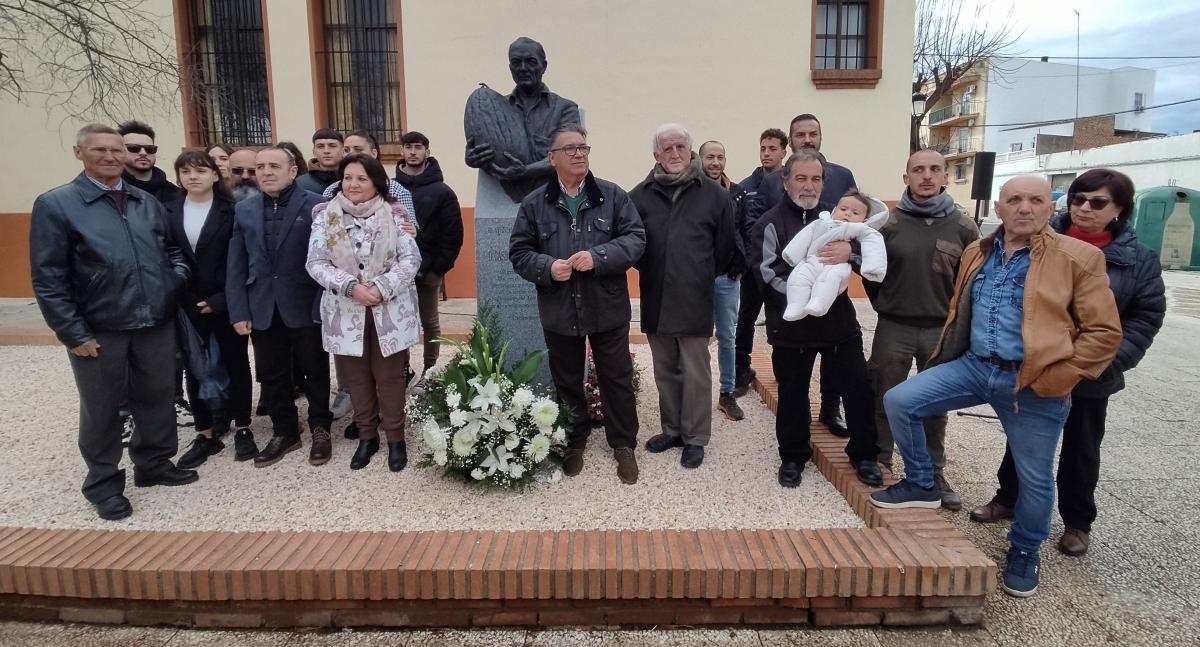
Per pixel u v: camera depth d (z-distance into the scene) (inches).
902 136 339.6
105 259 112.4
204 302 136.7
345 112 348.8
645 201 132.5
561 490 125.1
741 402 181.6
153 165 153.9
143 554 99.0
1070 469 110.7
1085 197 101.4
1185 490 136.3
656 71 336.2
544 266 119.6
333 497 123.6
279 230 132.9
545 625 96.5
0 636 95.3
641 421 163.5
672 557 95.8
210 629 97.1
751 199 168.9
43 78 336.8
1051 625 94.8
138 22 330.6
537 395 154.8
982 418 183.2
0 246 353.4
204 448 142.8
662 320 131.7
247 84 346.6
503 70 333.7
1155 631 92.8
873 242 113.7
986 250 101.8
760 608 96.1
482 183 158.1
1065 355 89.2
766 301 126.0
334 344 129.2
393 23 342.6
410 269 131.1
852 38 343.0
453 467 125.7
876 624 96.0
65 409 178.4
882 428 130.6
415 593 94.0
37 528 109.9
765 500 121.3
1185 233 610.2
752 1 331.6
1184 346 281.0
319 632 96.1
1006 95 1486.2
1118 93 1573.6
